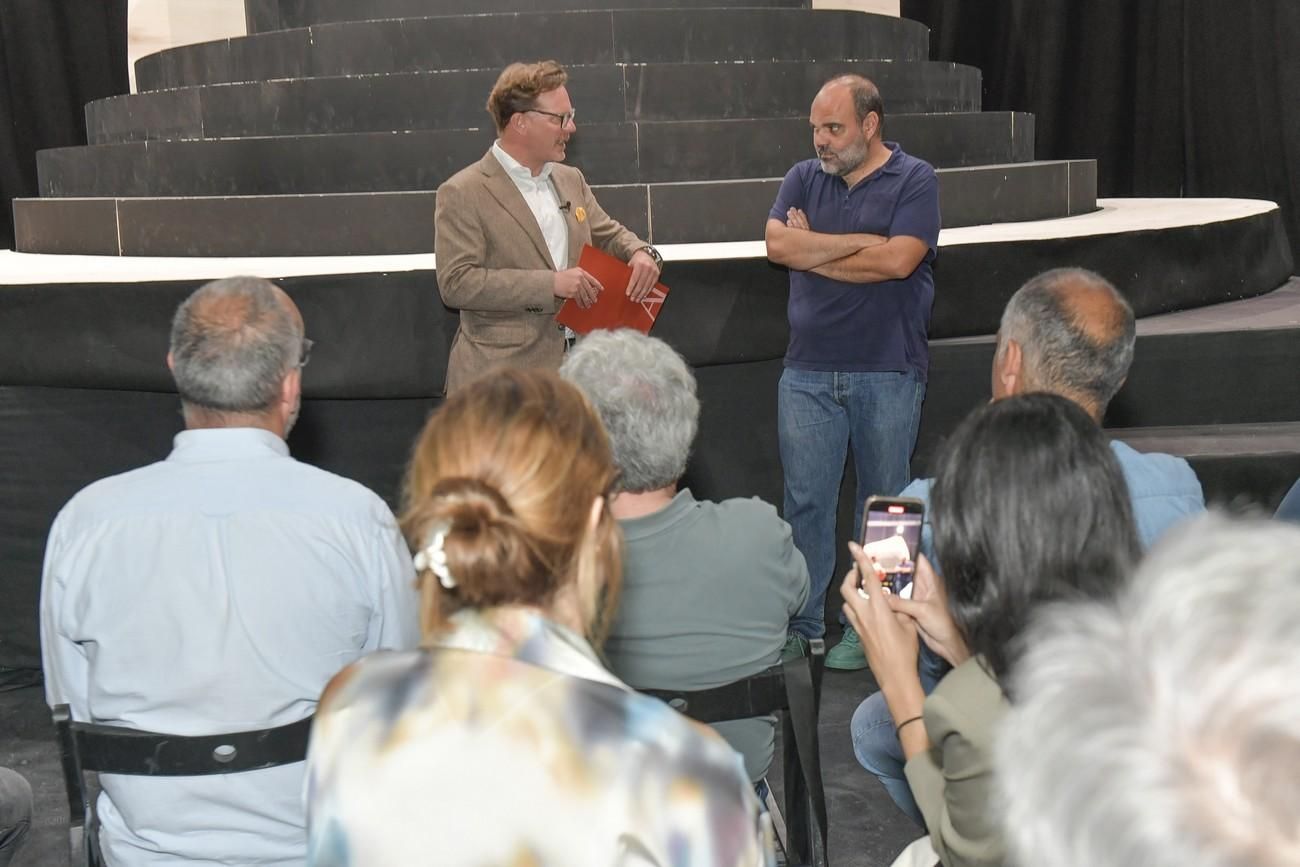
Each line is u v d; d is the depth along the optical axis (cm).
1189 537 62
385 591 183
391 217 434
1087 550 134
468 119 471
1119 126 786
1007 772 62
